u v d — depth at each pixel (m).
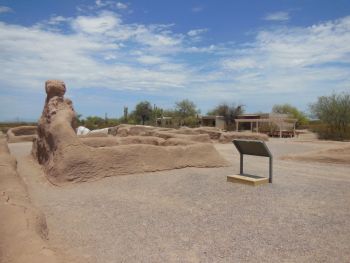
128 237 4.54
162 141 12.19
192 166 9.67
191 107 55.41
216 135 22.33
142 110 49.91
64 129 8.38
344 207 5.93
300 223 5.07
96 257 3.92
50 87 9.96
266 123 35.09
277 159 12.99
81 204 6.08
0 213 4.21
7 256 3.31
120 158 8.56
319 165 11.35
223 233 4.68
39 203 6.14
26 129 21.94
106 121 41.44
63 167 7.74
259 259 3.87
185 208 5.87
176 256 3.95
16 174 6.39
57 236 4.56
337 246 4.22
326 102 28.84
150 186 7.47
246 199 6.45
